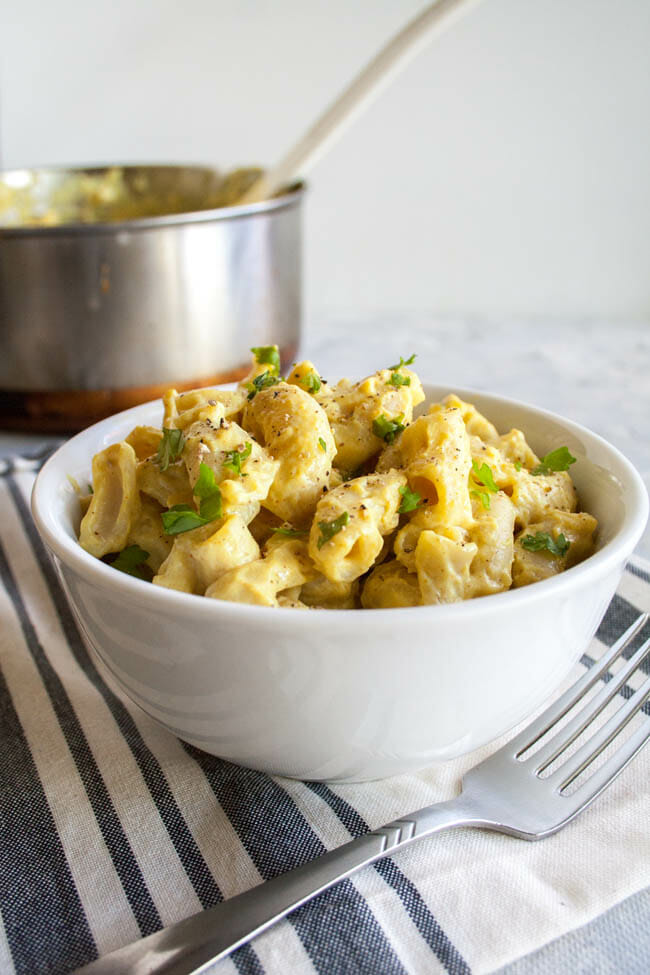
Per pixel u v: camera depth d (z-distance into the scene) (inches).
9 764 12.5
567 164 28.3
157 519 12.6
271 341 22.0
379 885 10.8
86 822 11.7
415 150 28.6
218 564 11.4
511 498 12.8
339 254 30.2
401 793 11.9
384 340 28.2
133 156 29.3
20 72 28.0
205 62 28.1
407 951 10.3
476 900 10.6
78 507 12.9
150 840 11.5
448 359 26.5
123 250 19.5
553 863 11.0
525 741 12.2
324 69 28.0
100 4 27.3
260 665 10.3
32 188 26.8
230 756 11.6
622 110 27.4
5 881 11.2
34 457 18.3
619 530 11.8
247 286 21.1
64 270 19.5
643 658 13.1
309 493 12.1
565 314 30.5
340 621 9.9
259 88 28.4
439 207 29.3
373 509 11.5
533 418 14.3
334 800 11.8
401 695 10.4
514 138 28.2
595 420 22.0
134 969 9.9
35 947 10.6
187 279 20.2
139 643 10.8
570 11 26.4
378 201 29.4
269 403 12.7
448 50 27.2
